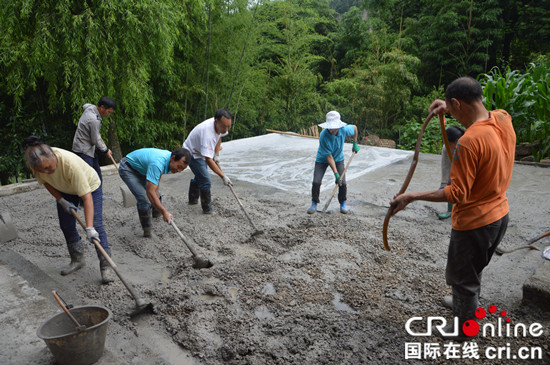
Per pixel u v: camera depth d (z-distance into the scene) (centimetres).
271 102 1364
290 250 402
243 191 627
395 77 1265
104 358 246
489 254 245
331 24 1680
